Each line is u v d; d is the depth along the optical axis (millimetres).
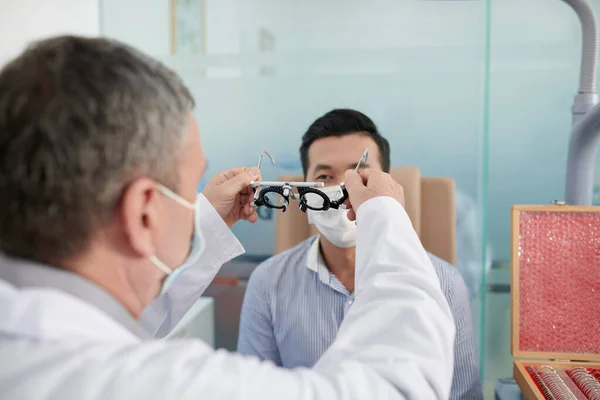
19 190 383
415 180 1464
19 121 373
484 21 1545
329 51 1662
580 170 1051
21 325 377
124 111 389
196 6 1729
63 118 371
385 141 1107
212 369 388
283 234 1517
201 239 558
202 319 1592
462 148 1641
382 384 426
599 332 984
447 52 1597
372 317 500
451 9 1581
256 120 1754
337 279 1087
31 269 411
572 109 1104
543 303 1000
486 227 1655
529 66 1617
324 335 1061
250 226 1784
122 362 370
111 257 444
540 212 990
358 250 593
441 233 1497
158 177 436
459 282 1084
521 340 1010
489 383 1686
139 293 501
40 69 385
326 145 1048
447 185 1491
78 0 1457
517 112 1646
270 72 1715
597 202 1535
